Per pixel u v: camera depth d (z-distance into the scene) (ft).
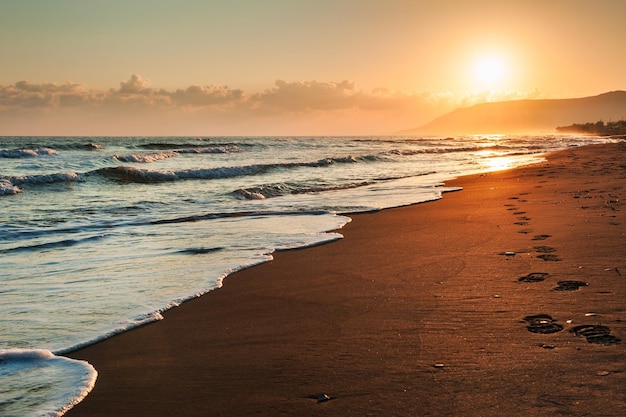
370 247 25.61
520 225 28.35
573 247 21.81
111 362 12.99
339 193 50.75
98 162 88.84
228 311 16.69
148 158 99.91
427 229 29.63
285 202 44.47
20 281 20.66
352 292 18.02
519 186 48.98
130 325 15.51
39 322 15.89
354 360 12.14
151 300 17.89
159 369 12.42
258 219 35.42
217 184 61.05
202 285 19.54
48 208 42.98
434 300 16.35
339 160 93.71
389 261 22.35
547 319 13.78
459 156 118.32
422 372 11.14
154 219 36.47
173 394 11.04
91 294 18.72
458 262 21.16
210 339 14.32
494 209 35.53
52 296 18.56
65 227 33.50
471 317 14.48
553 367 10.75
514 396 9.67
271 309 16.67
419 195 46.60
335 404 10.02
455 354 11.97
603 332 12.54
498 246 23.53
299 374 11.59
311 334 14.19
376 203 42.14
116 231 31.76
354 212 37.76
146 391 11.25
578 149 120.57
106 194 52.54
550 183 49.34
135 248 26.68
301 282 19.74
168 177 66.03
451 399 9.79
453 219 32.55
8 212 40.65
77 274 21.62
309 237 28.37
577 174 56.85
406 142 235.20
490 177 60.85
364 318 15.17
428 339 13.11
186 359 12.96
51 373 12.28
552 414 8.88
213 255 24.62
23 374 12.23
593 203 34.04
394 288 18.12
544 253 21.27
